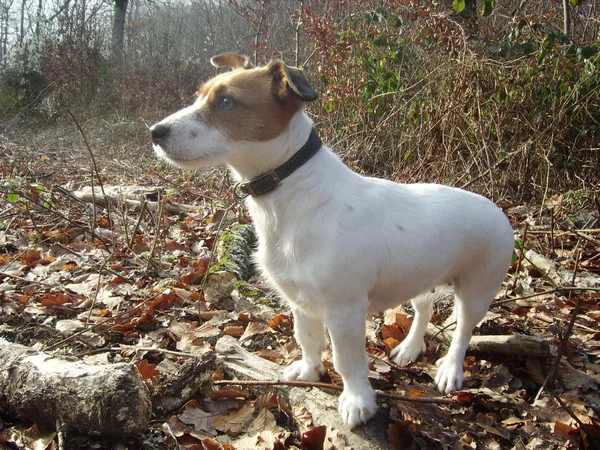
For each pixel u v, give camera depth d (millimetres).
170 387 578
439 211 611
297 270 553
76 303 821
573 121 1296
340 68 1497
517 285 894
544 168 1277
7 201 1321
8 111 3293
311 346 632
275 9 2553
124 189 1475
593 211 1134
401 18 1514
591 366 684
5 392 533
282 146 546
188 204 1425
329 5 1860
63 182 1672
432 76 1368
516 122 1297
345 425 549
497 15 1696
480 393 624
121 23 3955
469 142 1286
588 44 1338
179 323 757
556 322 720
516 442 562
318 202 544
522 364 688
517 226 1123
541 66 1260
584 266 945
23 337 709
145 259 988
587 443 557
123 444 505
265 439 541
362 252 544
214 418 567
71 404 496
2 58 4176
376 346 749
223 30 3951
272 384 589
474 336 721
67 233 1126
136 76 3109
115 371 498
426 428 561
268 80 544
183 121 550
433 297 696
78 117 2947
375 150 1413
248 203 592
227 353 658
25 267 966
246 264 982
